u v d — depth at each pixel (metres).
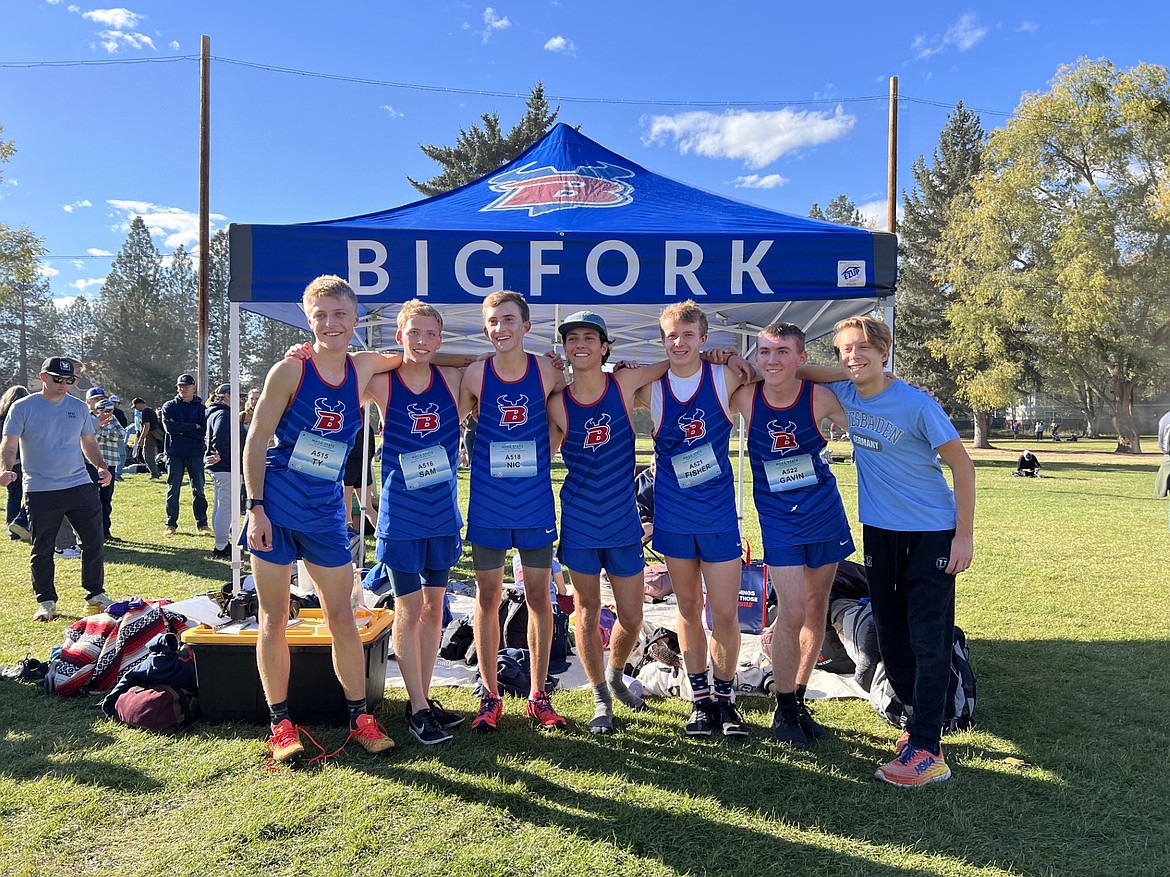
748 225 3.83
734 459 16.16
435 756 3.00
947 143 39.53
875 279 3.54
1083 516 10.79
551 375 3.18
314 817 2.51
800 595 3.11
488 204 4.27
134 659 3.56
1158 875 2.24
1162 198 22.20
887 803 2.67
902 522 2.89
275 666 2.93
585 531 3.13
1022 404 55.41
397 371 3.08
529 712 3.38
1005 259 24.61
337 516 2.95
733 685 3.56
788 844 2.40
